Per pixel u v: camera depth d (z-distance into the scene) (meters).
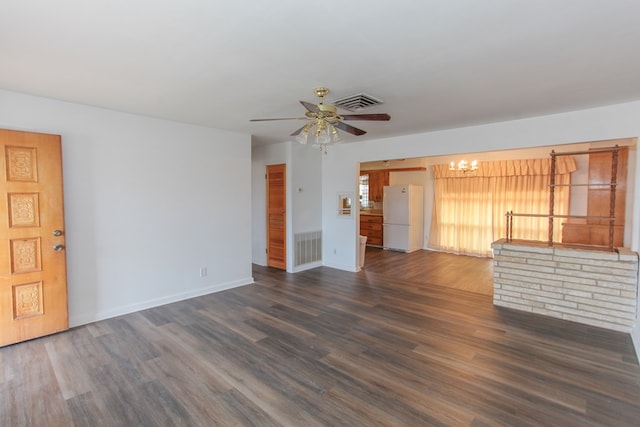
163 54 2.21
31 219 3.12
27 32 1.91
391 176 8.77
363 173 9.30
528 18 1.75
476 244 7.37
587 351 2.92
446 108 3.48
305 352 2.92
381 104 3.33
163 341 3.13
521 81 2.71
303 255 6.05
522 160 6.75
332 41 2.02
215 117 3.97
